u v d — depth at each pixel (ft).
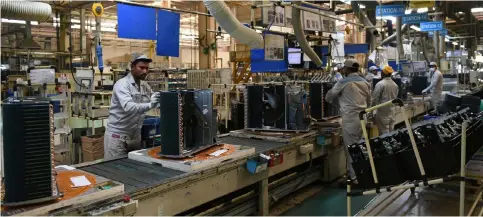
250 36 12.39
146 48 49.80
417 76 28.94
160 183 7.39
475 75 32.19
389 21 29.66
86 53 27.58
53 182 6.02
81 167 8.65
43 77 17.01
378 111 16.43
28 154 5.71
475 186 11.22
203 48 30.35
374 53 24.85
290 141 11.69
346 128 13.48
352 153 9.89
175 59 47.96
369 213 9.87
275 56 15.43
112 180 7.31
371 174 9.50
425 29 26.20
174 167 8.48
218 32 22.16
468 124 10.21
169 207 7.68
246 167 9.60
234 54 25.82
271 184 11.88
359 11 20.29
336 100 15.97
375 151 9.56
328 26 17.88
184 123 9.09
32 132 5.74
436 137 9.23
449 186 11.59
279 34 15.69
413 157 9.22
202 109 9.53
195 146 9.47
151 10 12.00
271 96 12.94
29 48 24.18
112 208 6.16
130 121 10.41
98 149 15.29
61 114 16.84
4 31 26.48
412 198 10.88
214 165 8.69
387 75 16.49
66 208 5.91
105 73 22.57
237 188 9.53
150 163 8.99
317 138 13.07
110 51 48.73
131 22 11.49
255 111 13.20
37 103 5.78
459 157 9.29
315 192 13.55
